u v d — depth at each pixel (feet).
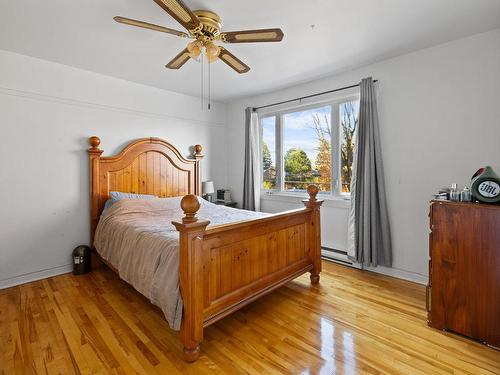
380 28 7.47
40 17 6.84
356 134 10.16
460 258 6.21
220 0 6.08
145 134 12.38
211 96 14.21
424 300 7.96
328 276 9.79
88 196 10.74
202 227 5.59
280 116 13.50
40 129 9.57
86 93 10.57
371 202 9.69
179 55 7.16
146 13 6.68
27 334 6.37
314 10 6.56
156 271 6.45
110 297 8.28
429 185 8.92
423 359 5.50
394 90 9.50
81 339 6.21
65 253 10.23
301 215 8.81
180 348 5.93
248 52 8.95
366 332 6.42
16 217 9.17
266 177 14.33
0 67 8.74
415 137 9.12
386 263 9.62
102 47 8.57
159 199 11.37
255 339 6.20
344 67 10.29
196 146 14.06
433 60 8.66
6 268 9.00
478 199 6.10
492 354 5.65
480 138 7.96
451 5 6.43
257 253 7.25
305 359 5.53
